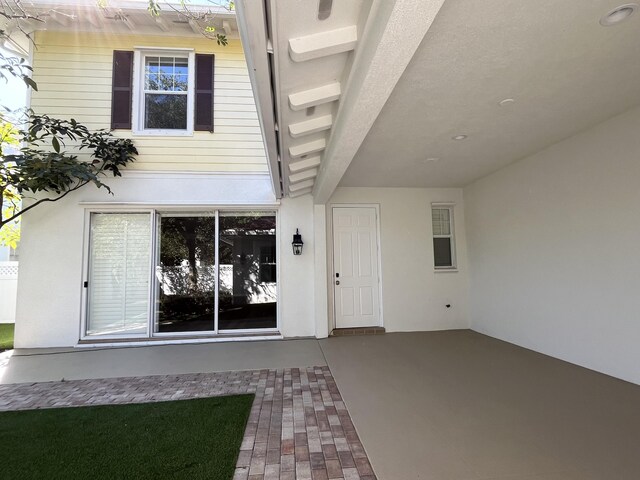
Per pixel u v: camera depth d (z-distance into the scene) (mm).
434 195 6590
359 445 2479
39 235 5559
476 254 6277
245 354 4934
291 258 6008
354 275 6340
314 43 2031
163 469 2209
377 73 1998
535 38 2289
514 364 4289
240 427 2740
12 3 4910
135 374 4141
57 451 2420
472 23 2127
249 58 2090
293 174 4512
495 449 2412
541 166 4652
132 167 5840
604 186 3771
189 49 5988
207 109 6020
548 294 4609
